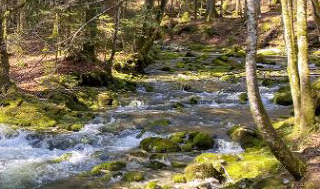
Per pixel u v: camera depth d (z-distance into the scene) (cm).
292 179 653
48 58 1784
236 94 1572
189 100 1477
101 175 780
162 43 3662
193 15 4456
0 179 751
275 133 547
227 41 3425
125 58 2016
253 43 502
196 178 732
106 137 1044
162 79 1881
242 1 4622
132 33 1941
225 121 1179
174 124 1149
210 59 2552
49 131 1073
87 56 1711
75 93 1420
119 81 1762
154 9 2239
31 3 1093
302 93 844
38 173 789
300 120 856
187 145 954
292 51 876
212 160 816
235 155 837
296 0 856
